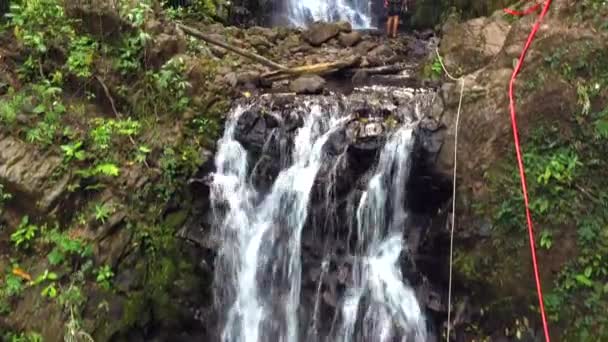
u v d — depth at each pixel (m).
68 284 6.04
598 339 5.36
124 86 7.19
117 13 7.37
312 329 6.72
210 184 7.00
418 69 8.95
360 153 6.65
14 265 6.02
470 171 6.03
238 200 7.05
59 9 7.09
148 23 7.55
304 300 6.77
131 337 6.44
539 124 5.73
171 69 7.19
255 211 7.03
